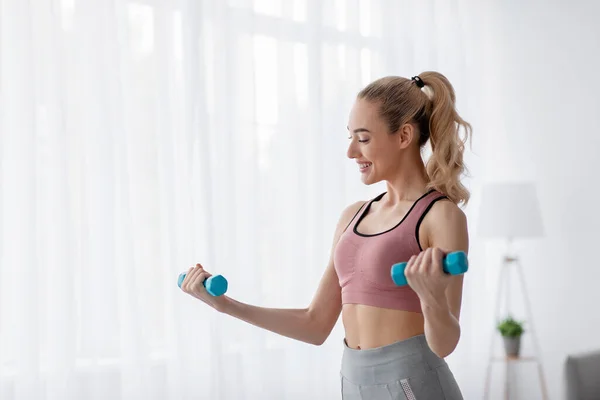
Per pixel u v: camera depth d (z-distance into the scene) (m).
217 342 3.17
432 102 1.64
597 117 4.07
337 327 3.56
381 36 3.86
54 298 2.83
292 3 3.50
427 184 1.61
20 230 2.77
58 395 2.80
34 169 2.77
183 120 3.15
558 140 4.22
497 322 4.00
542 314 4.27
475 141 4.21
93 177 2.94
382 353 1.53
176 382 3.07
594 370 2.71
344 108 3.66
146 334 3.05
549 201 4.26
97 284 2.93
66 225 2.83
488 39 4.44
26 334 2.74
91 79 2.94
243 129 3.34
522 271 4.34
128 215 2.97
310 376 3.44
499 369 4.25
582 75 4.13
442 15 4.14
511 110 4.39
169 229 3.07
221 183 3.24
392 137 1.60
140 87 3.07
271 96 3.44
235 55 3.32
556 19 4.23
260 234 3.37
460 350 4.01
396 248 1.53
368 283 1.56
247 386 3.30
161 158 3.09
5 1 2.78
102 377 2.91
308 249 3.51
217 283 1.54
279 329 1.73
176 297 3.07
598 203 4.06
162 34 3.10
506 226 3.71
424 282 1.24
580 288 4.13
